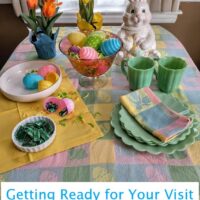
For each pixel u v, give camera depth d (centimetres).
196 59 174
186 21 158
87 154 66
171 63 85
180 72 79
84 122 75
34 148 66
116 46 83
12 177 62
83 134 71
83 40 92
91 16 106
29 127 70
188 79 92
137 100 76
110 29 125
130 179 61
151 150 65
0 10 158
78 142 69
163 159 64
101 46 85
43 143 66
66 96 85
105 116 77
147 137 67
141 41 93
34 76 86
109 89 88
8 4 156
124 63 89
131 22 89
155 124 69
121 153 66
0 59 181
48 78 87
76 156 66
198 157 65
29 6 95
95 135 71
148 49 94
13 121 77
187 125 67
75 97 84
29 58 107
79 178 61
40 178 62
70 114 78
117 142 69
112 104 82
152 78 90
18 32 168
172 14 148
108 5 159
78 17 109
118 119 74
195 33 162
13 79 92
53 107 80
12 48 176
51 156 66
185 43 167
